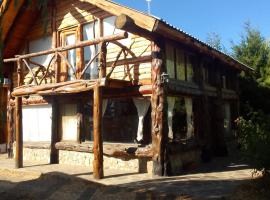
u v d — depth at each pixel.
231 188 7.32
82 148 11.02
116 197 7.11
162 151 9.11
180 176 9.01
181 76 10.66
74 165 11.27
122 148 9.88
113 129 10.81
